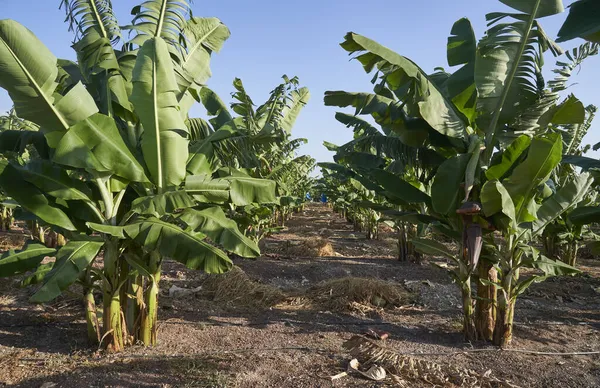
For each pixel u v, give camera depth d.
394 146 5.90
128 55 4.67
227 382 3.86
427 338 5.35
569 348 5.05
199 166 4.78
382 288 7.09
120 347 4.59
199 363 4.29
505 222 4.61
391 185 5.45
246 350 4.73
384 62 4.77
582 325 6.03
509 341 5.07
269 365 4.30
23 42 3.43
